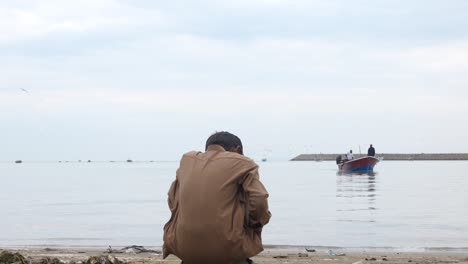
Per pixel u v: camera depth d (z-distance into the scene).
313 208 21.02
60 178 59.62
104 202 24.81
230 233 4.09
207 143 4.54
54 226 15.84
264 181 46.00
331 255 10.12
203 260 4.18
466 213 18.73
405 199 25.20
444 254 10.38
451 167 92.00
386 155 181.00
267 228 15.02
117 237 13.57
